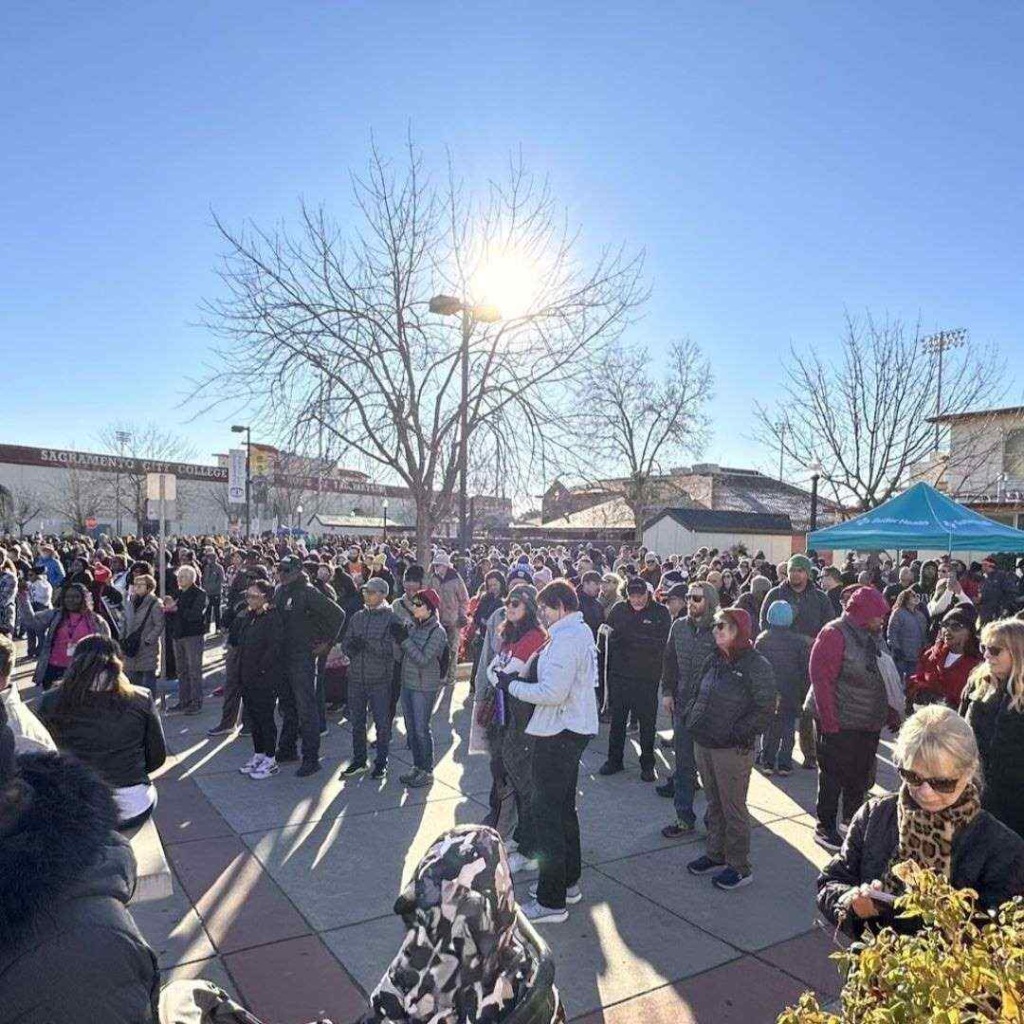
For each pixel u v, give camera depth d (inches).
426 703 252.2
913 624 372.2
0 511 1939.0
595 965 150.5
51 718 154.3
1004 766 150.0
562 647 166.4
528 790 190.9
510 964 62.9
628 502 1646.2
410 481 444.5
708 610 224.2
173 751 290.5
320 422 420.5
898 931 92.6
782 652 273.4
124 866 56.0
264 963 148.1
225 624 394.9
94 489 2039.9
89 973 48.7
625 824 225.8
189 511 2276.1
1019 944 64.0
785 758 274.5
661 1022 133.6
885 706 204.1
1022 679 149.1
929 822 93.1
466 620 425.7
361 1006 135.6
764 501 2014.0
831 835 207.9
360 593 387.2
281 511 1466.5
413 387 442.6
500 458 460.8
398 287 441.1
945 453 1254.9
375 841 206.2
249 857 195.2
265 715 260.4
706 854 192.5
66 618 323.6
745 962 151.9
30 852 49.5
